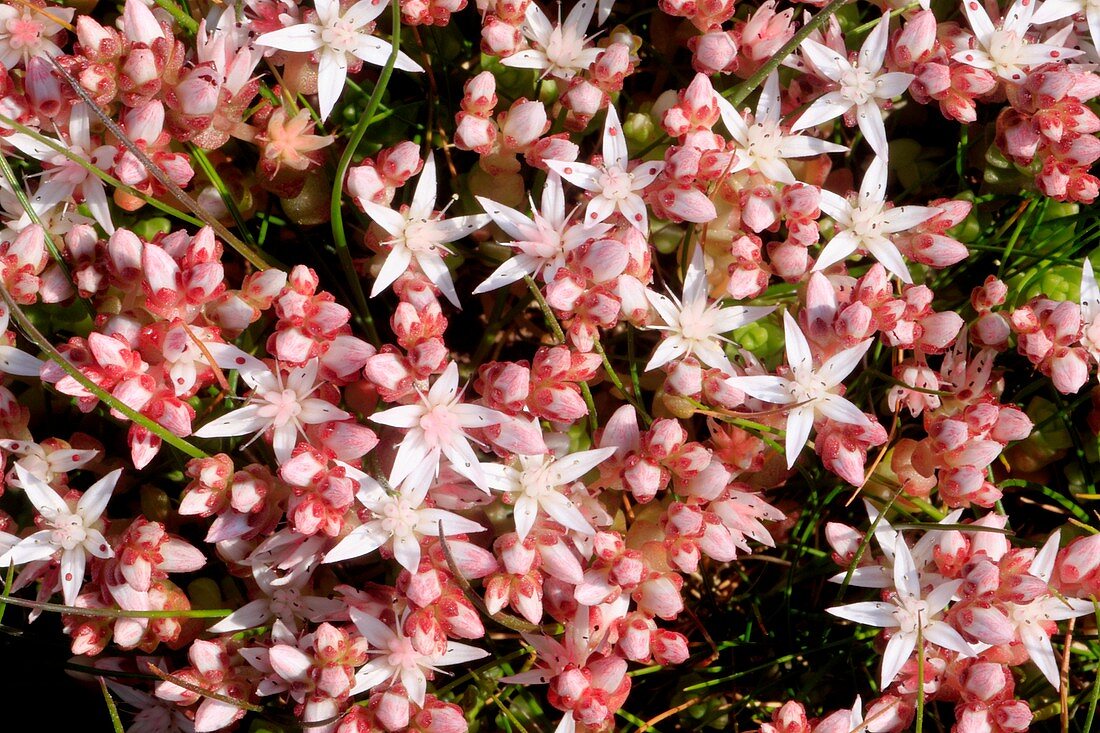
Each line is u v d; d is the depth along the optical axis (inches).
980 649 12.3
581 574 12.1
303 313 11.9
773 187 12.4
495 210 12.2
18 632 12.4
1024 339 12.4
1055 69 12.4
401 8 12.4
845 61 12.5
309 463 11.9
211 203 12.6
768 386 12.2
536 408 12.0
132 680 12.7
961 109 12.5
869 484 12.8
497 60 12.8
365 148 12.9
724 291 12.6
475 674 12.6
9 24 12.3
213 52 12.2
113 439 12.8
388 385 11.9
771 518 12.3
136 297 12.1
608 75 12.4
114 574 12.1
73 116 12.1
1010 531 12.3
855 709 12.2
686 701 12.8
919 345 12.4
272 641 12.2
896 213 12.4
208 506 12.0
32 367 12.2
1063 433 12.9
